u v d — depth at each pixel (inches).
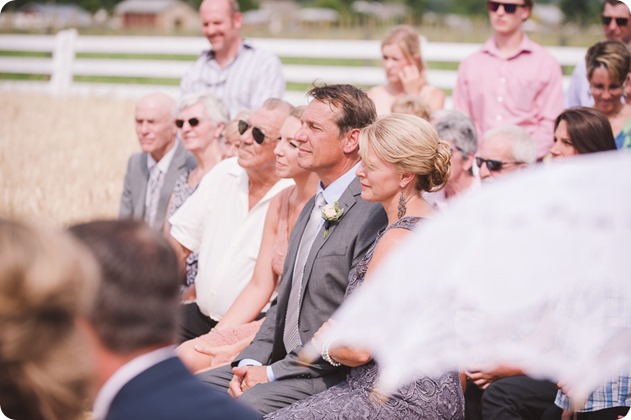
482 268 85.2
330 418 157.1
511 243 84.4
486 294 85.0
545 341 144.5
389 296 90.7
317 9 3031.5
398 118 168.7
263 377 181.2
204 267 237.8
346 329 92.5
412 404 154.7
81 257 85.5
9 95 666.8
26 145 489.1
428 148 166.2
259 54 375.6
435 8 3125.0
